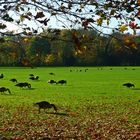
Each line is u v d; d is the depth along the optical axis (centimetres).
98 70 13038
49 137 1986
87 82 7294
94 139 1941
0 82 7531
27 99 4275
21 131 2170
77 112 3105
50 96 4619
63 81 6675
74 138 1970
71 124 2445
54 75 10194
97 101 4000
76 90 5484
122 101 4016
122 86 6250
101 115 2917
